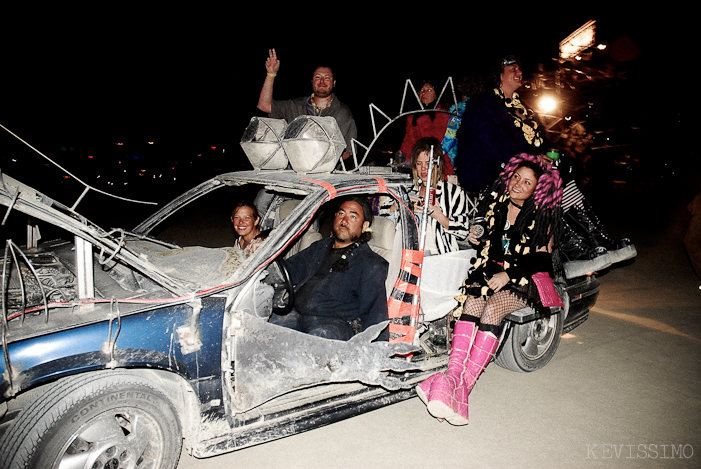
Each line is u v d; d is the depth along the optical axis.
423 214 3.15
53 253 3.29
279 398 2.83
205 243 8.62
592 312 5.73
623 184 14.77
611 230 10.83
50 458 2.11
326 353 2.75
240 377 2.51
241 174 3.52
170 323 2.36
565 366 4.34
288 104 5.11
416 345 3.06
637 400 3.78
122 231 3.22
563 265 4.28
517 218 3.50
